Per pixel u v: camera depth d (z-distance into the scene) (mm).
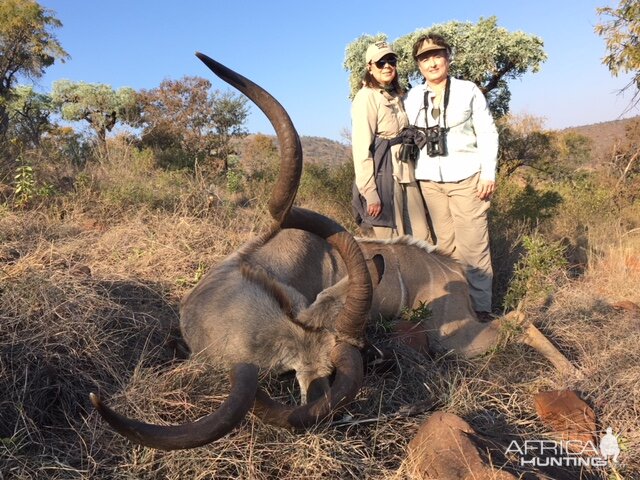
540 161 17453
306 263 4125
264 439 3117
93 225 6375
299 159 3148
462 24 14398
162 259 5324
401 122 5379
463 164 5227
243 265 3723
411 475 2979
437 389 3832
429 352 4484
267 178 10969
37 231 5770
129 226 6156
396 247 4809
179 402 3289
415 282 4715
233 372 2672
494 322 4617
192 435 2334
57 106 25297
